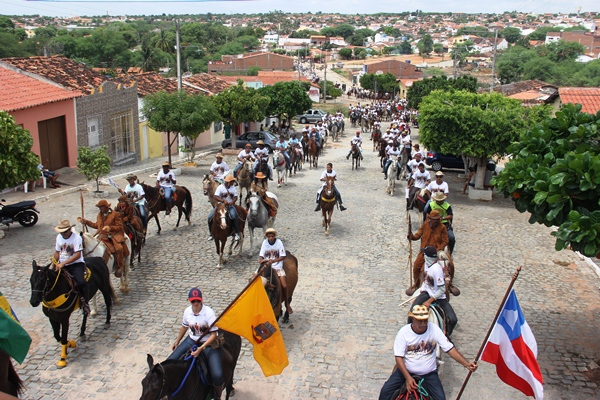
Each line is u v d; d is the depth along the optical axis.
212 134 43.34
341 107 79.06
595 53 132.12
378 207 23.34
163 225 19.89
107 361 10.55
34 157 17.59
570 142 10.70
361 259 16.69
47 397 9.37
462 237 19.38
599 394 9.82
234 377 10.16
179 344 8.60
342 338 11.64
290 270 11.88
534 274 15.84
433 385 7.54
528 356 8.34
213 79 49.56
